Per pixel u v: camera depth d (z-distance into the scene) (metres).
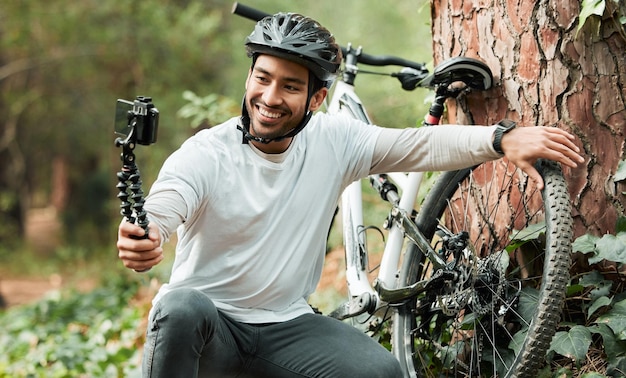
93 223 24.33
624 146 3.69
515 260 3.82
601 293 3.64
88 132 20.98
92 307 9.30
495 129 3.20
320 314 3.50
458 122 4.09
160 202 2.94
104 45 17.66
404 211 3.88
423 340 3.98
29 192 25.56
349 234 4.11
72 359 6.68
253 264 3.18
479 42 3.98
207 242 3.18
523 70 3.83
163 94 17.25
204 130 3.23
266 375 3.26
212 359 3.16
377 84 8.82
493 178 3.93
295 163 3.25
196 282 3.22
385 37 9.72
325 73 3.16
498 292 3.52
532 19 3.79
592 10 3.59
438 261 3.57
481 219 3.97
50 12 17.66
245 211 3.15
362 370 3.17
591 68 3.71
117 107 2.78
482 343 3.70
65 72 18.98
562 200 3.21
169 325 2.96
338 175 3.36
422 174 4.02
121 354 6.64
